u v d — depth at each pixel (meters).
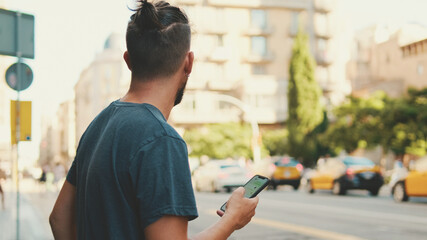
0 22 7.21
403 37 58.19
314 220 12.66
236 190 1.77
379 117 30.66
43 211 17.52
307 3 66.31
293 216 13.73
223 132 51.94
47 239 10.02
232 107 61.38
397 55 58.34
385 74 61.16
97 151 1.62
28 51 7.39
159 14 1.71
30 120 7.84
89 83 96.50
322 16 67.31
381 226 11.15
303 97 50.78
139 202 1.49
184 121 59.28
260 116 59.34
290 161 29.81
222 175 27.03
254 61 64.06
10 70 7.63
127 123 1.60
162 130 1.57
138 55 1.70
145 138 1.55
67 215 1.88
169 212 1.46
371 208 15.41
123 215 1.53
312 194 23.91
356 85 68.94
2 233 10.97
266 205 17.36
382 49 61.66
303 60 51.41
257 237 9.98
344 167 22.25
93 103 92.56
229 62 63.84
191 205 1.51
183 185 1.52
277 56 65.38
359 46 70.50
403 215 13.23
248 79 59.78
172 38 1.70
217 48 62.97
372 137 30.83
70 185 1.89
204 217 14.35
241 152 51.47
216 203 19.59
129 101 1.72
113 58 90.88
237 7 64.25
